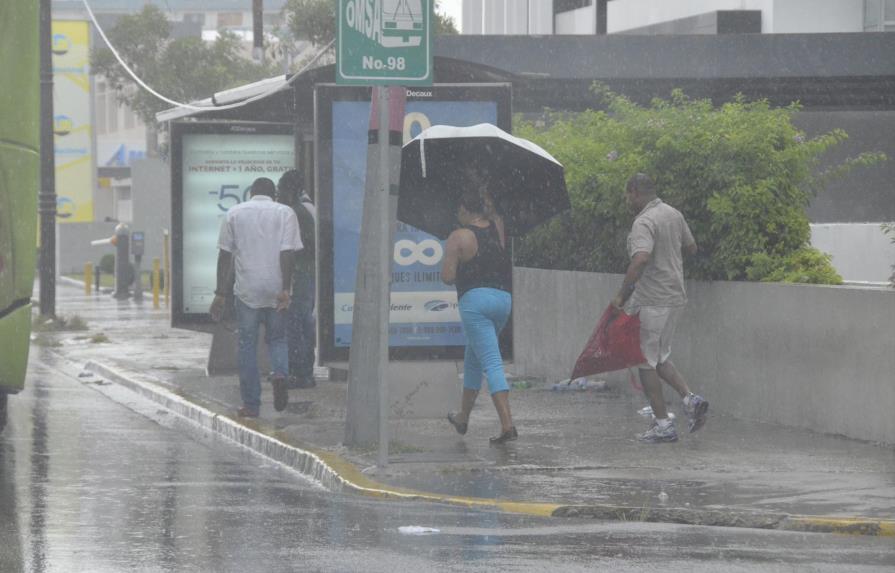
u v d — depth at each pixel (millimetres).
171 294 43750
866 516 21406
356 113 32625
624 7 90062
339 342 32812
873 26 77500
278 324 34281
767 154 32656
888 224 36656
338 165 32625
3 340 30312
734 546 20141
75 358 53594
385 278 25844
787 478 24656
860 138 69312
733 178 32344
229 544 20266
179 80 89562
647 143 35406
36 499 24453
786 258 32031
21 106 30734
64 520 22344
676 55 67000
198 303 44000
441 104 32656
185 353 53938
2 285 30109
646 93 67625
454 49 66500
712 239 33094
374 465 26547
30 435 33562
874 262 44188
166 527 21656
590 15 93125
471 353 29438
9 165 30297
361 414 28547
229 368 44188
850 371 28891
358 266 28688
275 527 21609
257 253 33906
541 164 30969
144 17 90000
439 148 30797
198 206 43906
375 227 28469
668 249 29125
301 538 20703
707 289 33562
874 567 18781
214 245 44031
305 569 18578
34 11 31234
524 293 43719
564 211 31750
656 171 34312
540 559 19188
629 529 21391
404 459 26984
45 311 69375
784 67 66938
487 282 28812
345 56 25484
